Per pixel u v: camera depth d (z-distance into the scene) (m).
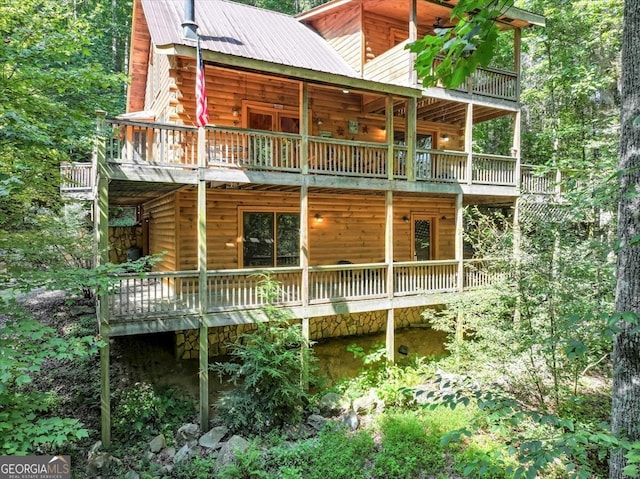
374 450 6.66
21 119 5.47
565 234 7.38
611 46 13.52
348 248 12.44
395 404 8.03
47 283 5.43
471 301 8.69
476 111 12.09
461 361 8.80
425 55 2.84
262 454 6.43
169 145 8.75
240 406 7.20
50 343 4.81
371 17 12.05
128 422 7.08
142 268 6.91
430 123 13.52
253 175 8.02
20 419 4.66
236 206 10.57
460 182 10.47
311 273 8.81
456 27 2.69
